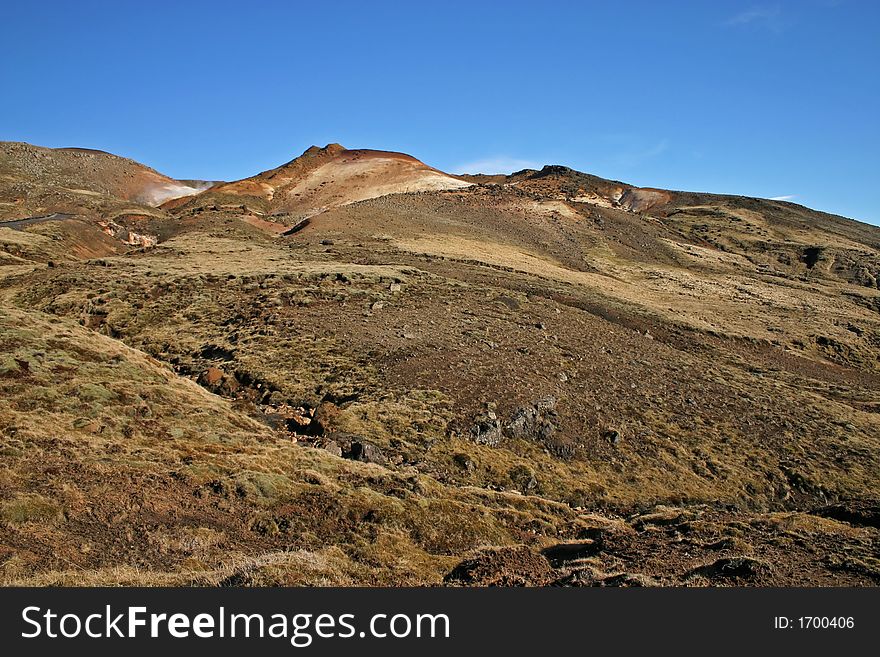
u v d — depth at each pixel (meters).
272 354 31.45
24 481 13.98
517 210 112.88
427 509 17.19
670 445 27.97
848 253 117.25
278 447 20.11
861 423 35.69
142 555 12.45
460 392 28.45
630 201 175.12
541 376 32.22
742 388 38.66
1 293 43.84
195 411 21.64
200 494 15.50
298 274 48.84
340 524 15.64
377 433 23.73
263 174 167.12
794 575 11.61
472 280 58.94
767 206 164.88
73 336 25.23
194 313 39.94
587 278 74.44
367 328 36.62
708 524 16.53
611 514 21.94
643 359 40.56
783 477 27.08
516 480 22.88
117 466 15.75
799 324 66.12
